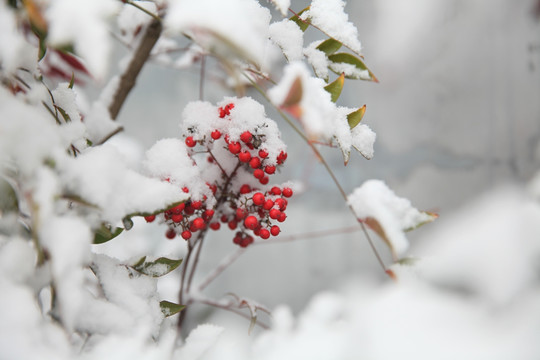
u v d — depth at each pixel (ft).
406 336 1.86
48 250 1.75
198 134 2.13
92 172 1.80
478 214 2.01
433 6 4.63
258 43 1.68
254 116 2.13
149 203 1.86
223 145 2.20
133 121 3.93
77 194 1.79
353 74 2.13
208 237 3.74
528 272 1.91
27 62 1.90
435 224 3.03
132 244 2.50
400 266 2.01
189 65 2.94
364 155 2.07
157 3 1.91
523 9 4.69
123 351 1.83
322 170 4.00
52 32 1.65
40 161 1.76
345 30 2.04
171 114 3.99
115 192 1.84
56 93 2.02
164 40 2.61
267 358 2.03
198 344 2.17
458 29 4.62
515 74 4.60
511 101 4.52
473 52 4.59
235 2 1.69
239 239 2.30
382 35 4.59
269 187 2.24
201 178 2.21
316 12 2.05
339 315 2.34
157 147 2.12
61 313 1.74
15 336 1.72
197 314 3.06
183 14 1.62
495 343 1.81
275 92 1.79
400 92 4.47
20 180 1.76
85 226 1.76
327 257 3.80
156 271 2.01
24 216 1.86
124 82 2.34
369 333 1.87
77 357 1.82
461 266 1.94
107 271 1.95
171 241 2.45
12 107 1.75
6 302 1.73
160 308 2.02
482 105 4.49
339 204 4.00
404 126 4.38
